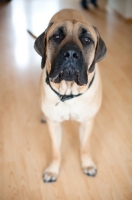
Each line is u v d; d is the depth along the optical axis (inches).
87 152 82.2
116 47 152.7
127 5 182.9
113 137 94.6
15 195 76.2
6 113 105.3
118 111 105.6
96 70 74.0
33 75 128.2
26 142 93.2
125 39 162.9
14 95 114.6
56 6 221.0
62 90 68.8
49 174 80.6
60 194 76.8
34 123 101.0
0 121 101.7
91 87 70.7
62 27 63.7
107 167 84.3
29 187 78.6
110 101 110.6
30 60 141.2
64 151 90.1
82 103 71.5
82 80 63.8
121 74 127.9
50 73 64.2
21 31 173.9
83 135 79.9
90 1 215.6
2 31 174.1
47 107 73.4
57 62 61.8
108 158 87.2
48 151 89.9
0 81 123.4
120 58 141.4
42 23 186.9
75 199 75.4
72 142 93.3
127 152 89.0
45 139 94.4
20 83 122.1
